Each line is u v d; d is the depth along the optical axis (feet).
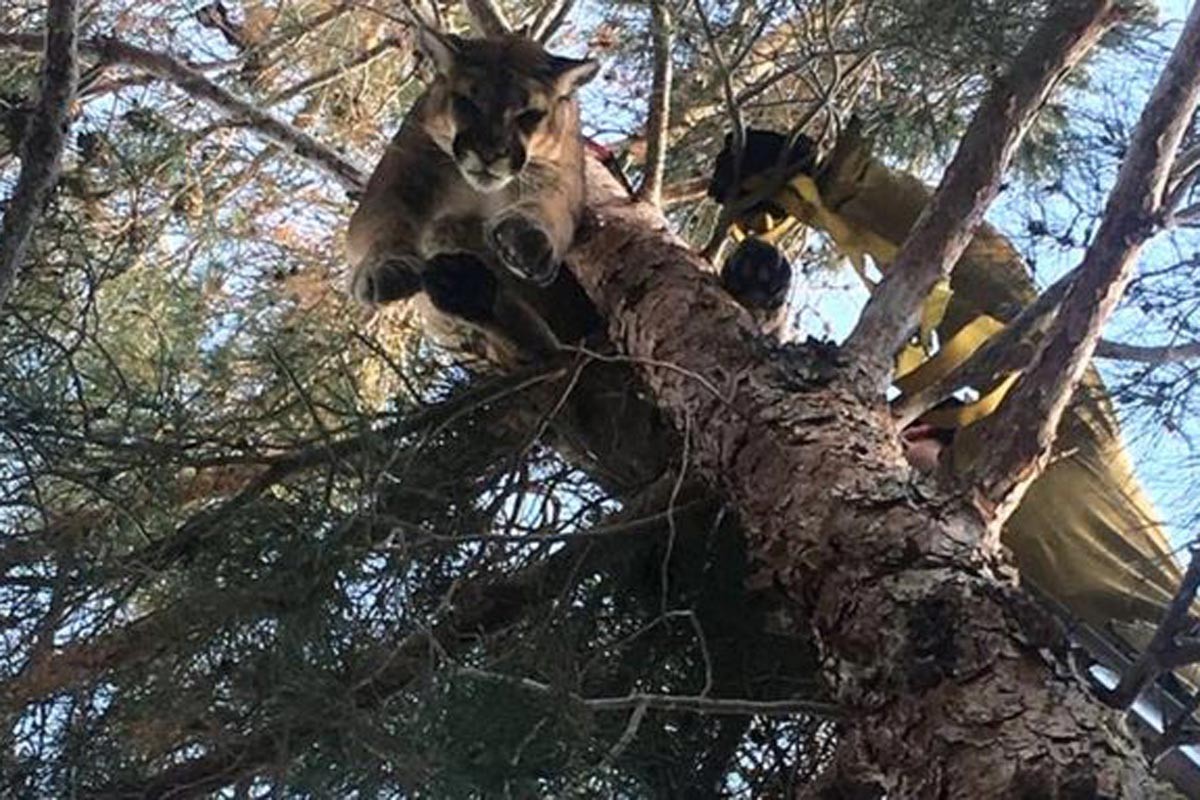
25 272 12.96
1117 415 13.08
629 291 13.75
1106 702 9.36
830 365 11.71
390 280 14.99
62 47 11.05
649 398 13.55
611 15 17.12
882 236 14.88
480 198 15.20
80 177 15.02
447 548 12.55
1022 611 9.22
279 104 18.44
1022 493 10.75
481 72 14.97
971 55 13.73
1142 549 13.62
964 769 8.62
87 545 12.23
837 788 9.45
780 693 13.02
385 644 11.66
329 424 14.43
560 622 12.14
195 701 11.62
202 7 18.11
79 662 12.04
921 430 13.44
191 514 13.20
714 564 13.00
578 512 13.34
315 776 11.52
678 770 12.79
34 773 11.77
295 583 11.75
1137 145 10.50
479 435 13.75
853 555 10.02
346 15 18.89
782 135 15.16
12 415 12.23
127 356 14.98
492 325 14.80
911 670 9.15
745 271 13.92
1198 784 11.87
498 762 11.27
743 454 11.30
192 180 17.06
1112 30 14.28
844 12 14.96
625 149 17.84
